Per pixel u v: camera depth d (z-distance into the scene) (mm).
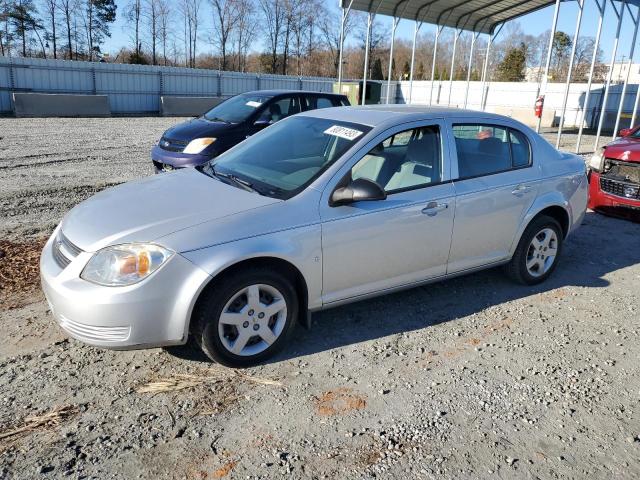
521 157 4699
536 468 2639
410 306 4441
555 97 30484
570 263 5688
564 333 4078
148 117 25422
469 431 2902
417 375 3428
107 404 3010
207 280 3094
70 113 23594
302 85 34281
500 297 4703
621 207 7348
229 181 3883
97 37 55344
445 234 4121
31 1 51156
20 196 7840
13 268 4914
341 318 4176
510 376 3459
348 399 3145
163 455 2631
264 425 2885
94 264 3059
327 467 2592
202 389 3186
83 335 3064
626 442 2857
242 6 57031
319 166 3725
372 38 59500
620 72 47000
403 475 2557
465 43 61469
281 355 3600
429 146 4117
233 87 31500
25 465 2527
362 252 3701
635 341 3990
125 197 3715
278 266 3457
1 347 3562
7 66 23312
